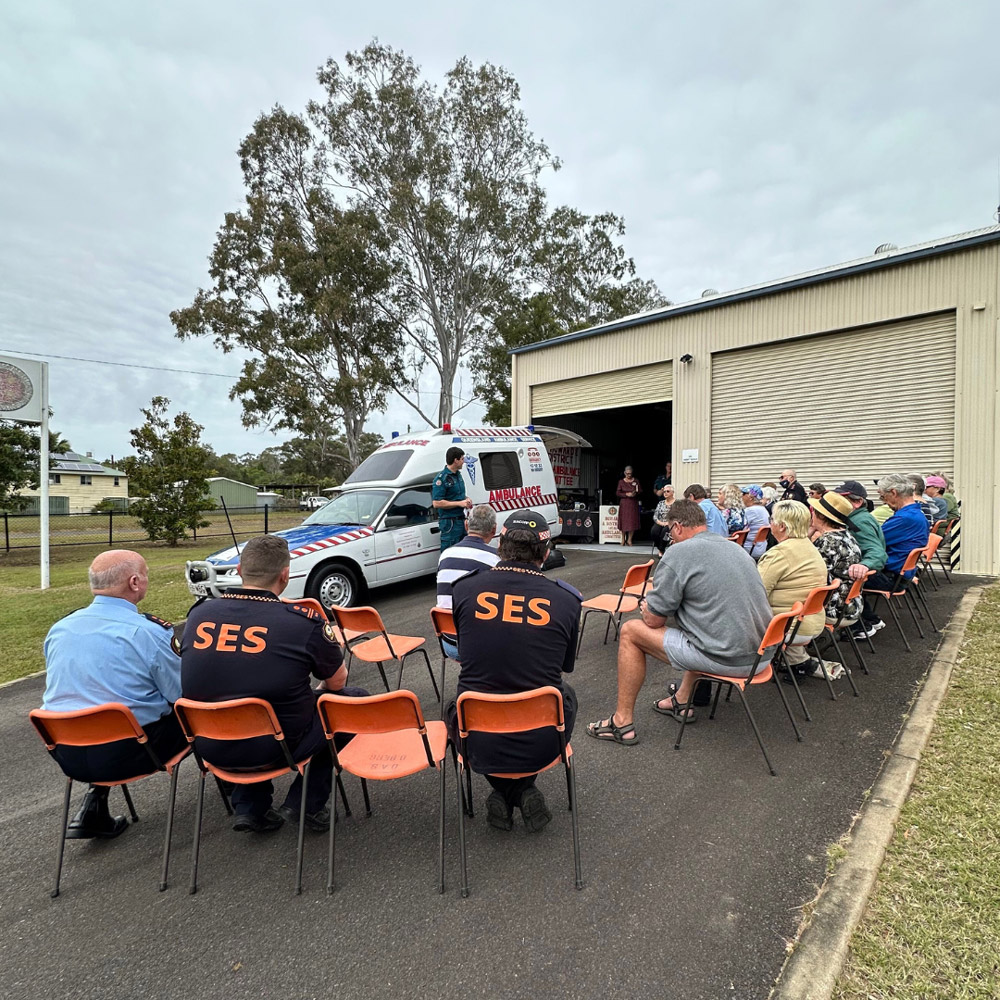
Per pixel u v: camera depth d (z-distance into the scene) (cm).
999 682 393
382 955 196
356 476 837
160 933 210
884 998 169
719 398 1096
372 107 2236
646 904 213
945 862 224
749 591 315
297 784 271
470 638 250
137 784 330
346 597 677
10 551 1631
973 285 809
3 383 934
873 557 462
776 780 296
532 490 921
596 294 2848
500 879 232
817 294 962
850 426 936
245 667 238
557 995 176
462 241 2405
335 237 2180
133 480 1733
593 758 328
